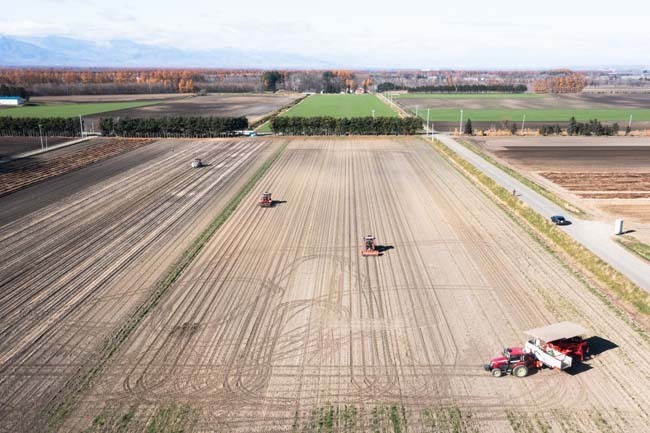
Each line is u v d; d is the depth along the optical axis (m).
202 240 47.34
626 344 30.30
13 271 40.62
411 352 29.78
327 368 28.36
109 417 24.52
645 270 39.34
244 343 30.72
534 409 25.02
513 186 65.19
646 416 24.39
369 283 38.53
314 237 48.19
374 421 24.25
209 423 24.14
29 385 26.88
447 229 50.31
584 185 66.44
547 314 33.69
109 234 49.06
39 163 82.44
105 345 30.45
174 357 29.30
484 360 28.92
